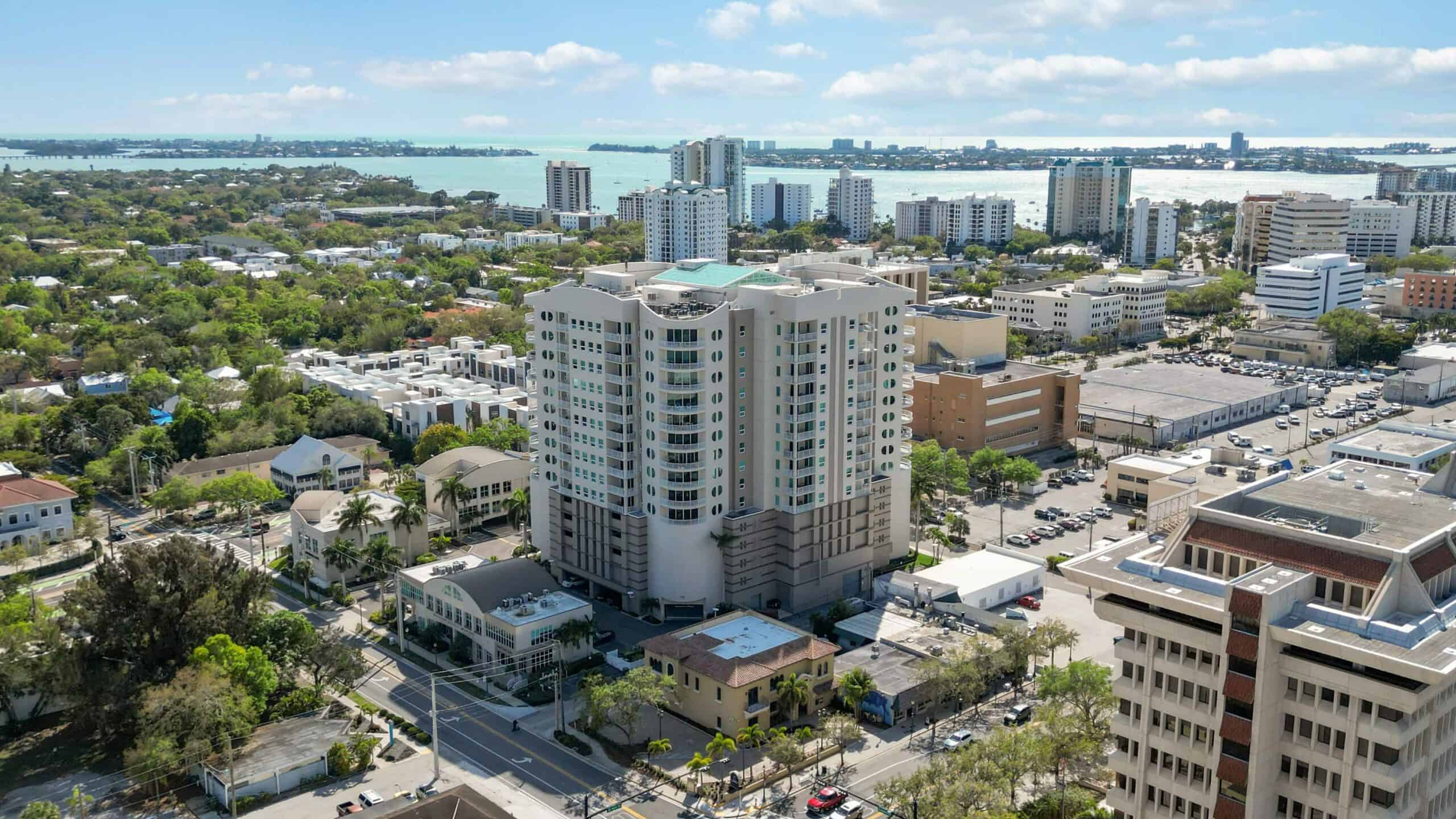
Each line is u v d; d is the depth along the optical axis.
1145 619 118.38
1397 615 109.69
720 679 166.62
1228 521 121.50
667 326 197.25
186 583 175.88
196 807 150.75
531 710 177.00
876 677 177.12
